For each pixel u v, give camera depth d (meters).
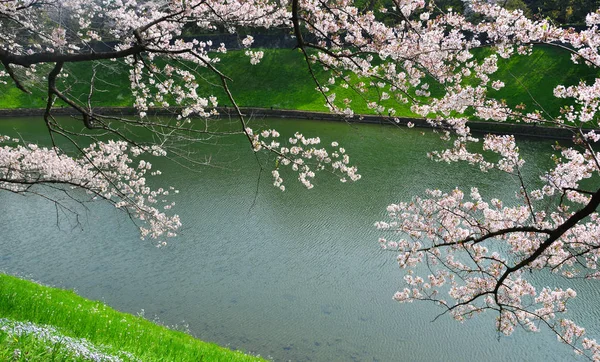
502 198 23.58
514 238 8.59
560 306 8.64
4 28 10.52
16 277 14.75
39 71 21.14
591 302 15.46
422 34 7.99
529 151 33.12
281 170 30.30
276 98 50.56
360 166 30.80
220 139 36.91
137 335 10.06
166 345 9.74
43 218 22.11
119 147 14.81
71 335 8.27
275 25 9.31
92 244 19.69
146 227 21.50
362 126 42.75
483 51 32.22
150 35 9.83
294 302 16.02
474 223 8.72
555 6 31.94
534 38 6.75
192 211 23.53
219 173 29.50
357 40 8.07
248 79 52.78
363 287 17.06
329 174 29.44
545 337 14.49
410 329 14.80
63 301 12.28
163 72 9.30
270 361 12.58
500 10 7.16
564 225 6.41
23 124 40.34
